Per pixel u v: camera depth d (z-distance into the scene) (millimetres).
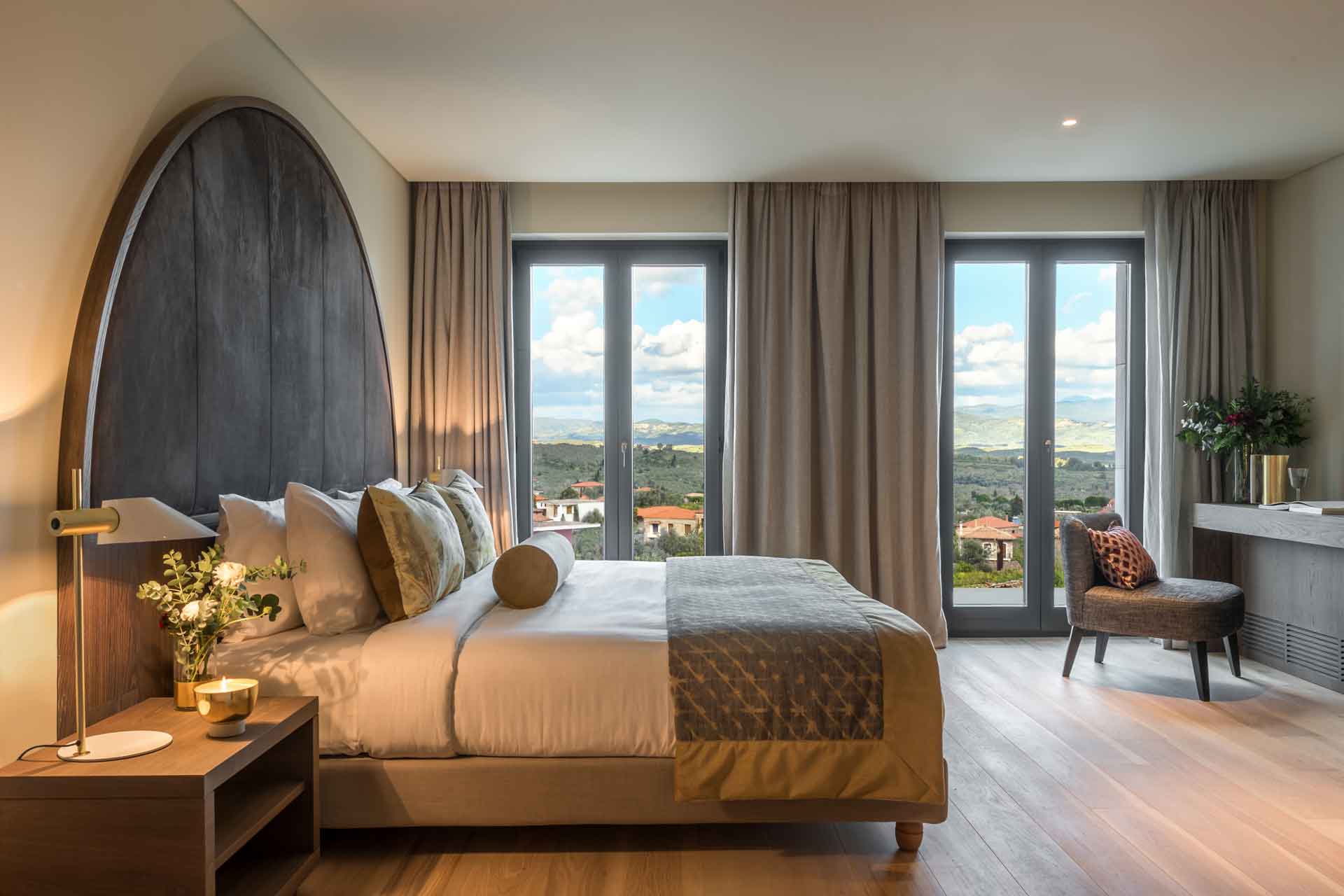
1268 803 2830
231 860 2193
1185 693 4078
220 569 2186
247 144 2875
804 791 2348
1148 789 2945
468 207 4902
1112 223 5051
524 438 5246
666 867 2418
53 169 2068
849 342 5016
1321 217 4637
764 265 4941
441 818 2395
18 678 1963
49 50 2051
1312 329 4695
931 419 4949
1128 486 5281
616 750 2391
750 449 4988
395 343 4625
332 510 2643
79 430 2080
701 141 4258
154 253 2355
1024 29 3105
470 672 2400
